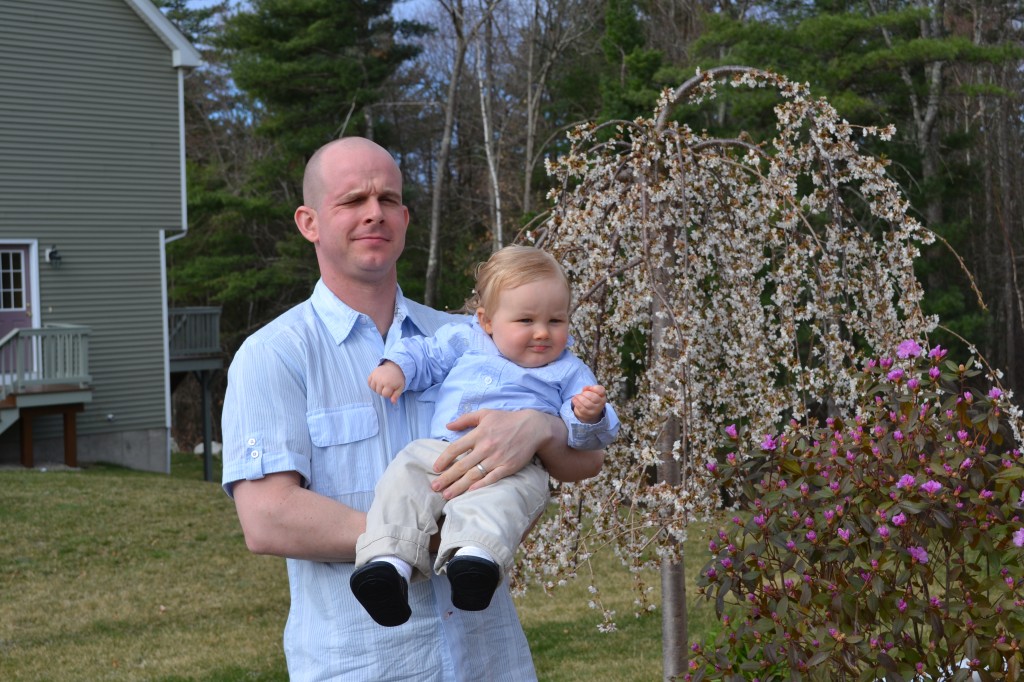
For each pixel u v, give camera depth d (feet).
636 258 15.48
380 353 8.01
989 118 76.02
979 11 73.77
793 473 12.75
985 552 11.65
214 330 71.46
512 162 100.58
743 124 61.72
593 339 16.19
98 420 58.49
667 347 14.62
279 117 92.53
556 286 8.64
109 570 32.78
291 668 7.60
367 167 7.76
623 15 69.10
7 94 54.90
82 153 57.72
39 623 27.53
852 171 15.97
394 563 7.03
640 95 64.34
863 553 12.21
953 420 12.57
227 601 29.89
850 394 15.62
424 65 109.09
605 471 15.83
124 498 41.93
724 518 15.23
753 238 16.47
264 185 98.07
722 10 80.84
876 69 60.70
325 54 92.89
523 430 7.73
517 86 98.32
